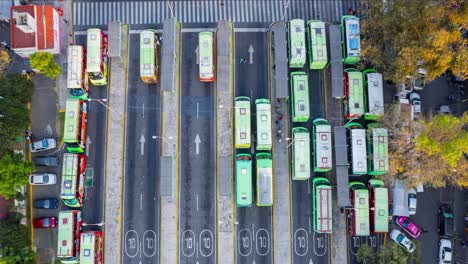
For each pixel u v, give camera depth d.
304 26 75.88
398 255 65.56
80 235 69.88
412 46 64.31
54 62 70.12
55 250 71.19
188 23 76.69
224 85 72.88
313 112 75.06
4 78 68.19
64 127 70.44
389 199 73.06
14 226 66.00
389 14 67.25
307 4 77.00
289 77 74.88
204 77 72.81
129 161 73.62
